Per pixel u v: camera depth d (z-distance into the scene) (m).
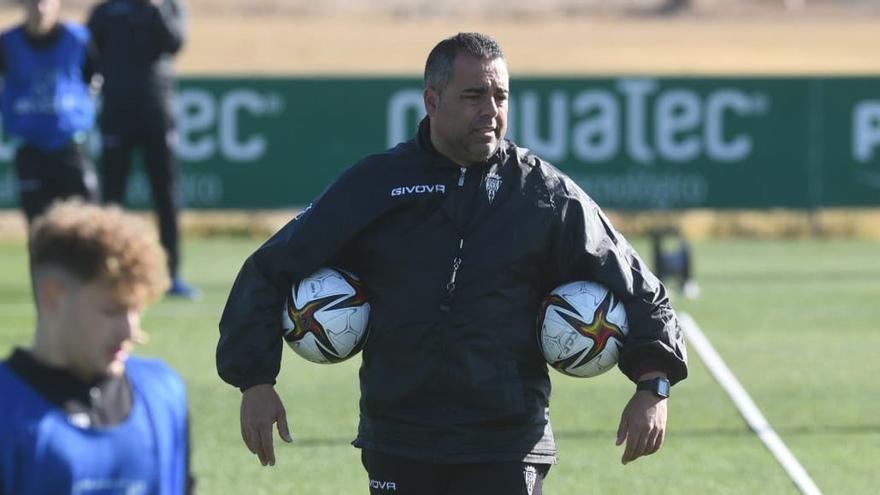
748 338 43.22
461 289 17.48
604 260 17.70
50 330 12.05
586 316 17.48
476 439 17.39
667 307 17.80
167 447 12.53
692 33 179.50
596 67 135.75
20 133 41.62
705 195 67.56
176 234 49.22
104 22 46.47
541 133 67.31
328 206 17.94
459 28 185.25
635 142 67.44
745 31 182.75
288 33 171.62
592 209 17.97
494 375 17.44
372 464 18.02
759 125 67.25
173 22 46.69
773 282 54.91
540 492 17.73
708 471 28.56
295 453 29.91
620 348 17.64
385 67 134.38
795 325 45.47
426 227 17.72
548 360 17.80
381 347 17.80
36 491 11.88
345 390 36.34
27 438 11.85
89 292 11.90
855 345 42.16
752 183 67.50
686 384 36.88
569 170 67.38
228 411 33.53
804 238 69.38
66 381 12.11
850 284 54.38
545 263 17.83
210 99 66.31
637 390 17.61
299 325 17.92
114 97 46.56
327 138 66.75
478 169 17.80
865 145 67.44
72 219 12.01
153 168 47.97
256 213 68.56
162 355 39.94
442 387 17.48
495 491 17.42
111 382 12.34
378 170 17.92
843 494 26.88
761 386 36.53
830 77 67.00
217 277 55.41
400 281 17.67
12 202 65.19
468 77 17.44
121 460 12.22
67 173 42.00
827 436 31.42
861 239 69.00
